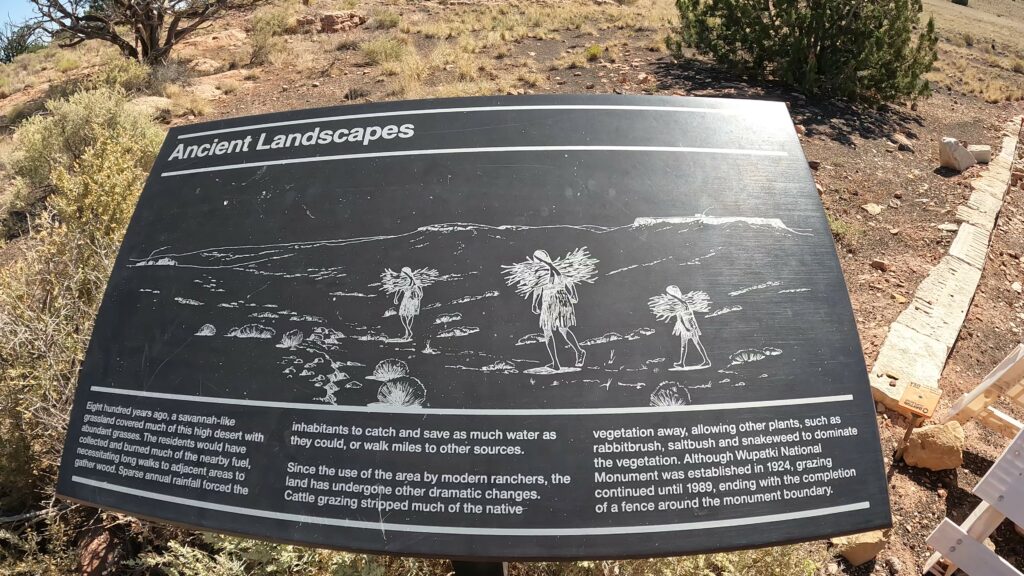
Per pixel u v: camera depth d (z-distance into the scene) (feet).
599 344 5.38
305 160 6.50
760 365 5.30
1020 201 25.32
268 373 5.65
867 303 16.90
